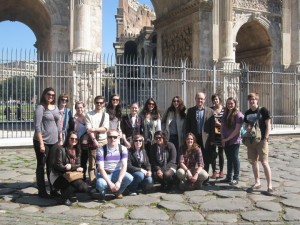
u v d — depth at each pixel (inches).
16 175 499.2
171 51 1283.2
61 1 977.5
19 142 743.1
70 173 370.9
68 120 436.8
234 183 458.6
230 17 1133.1
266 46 1315.2
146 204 374.3
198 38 1124.5
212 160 490.6
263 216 336.8
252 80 1374.3
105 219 329.1
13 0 1079.6
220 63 1108.5
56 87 896.9
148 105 470.0
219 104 520.1
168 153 437.1
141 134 463.5
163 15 1317.7
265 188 439.8
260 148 423.5
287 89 1263.5
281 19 1298.0
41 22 1129.4
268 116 420.8
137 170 410.9
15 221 319.0
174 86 1213.7
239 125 458.9
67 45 979.9
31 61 768.9
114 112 456.4
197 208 362.6
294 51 1261.1
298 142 925.8
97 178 392.5
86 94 916.0
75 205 370.6
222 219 331.0
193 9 1141.1
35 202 378.9
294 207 365.1
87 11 939.3
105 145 404.2
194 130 463.5
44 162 395.9
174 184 443.5
